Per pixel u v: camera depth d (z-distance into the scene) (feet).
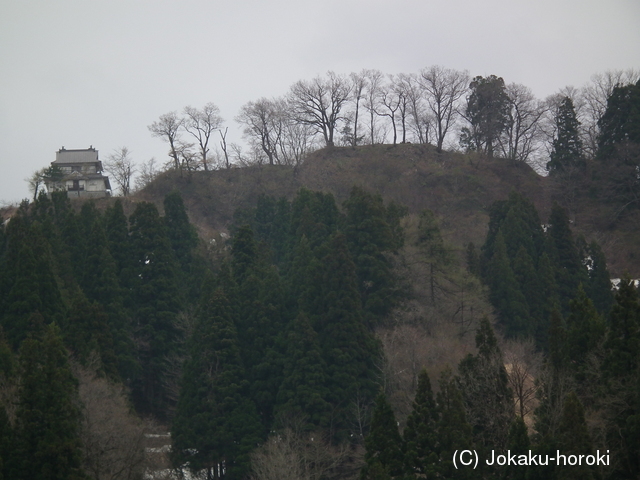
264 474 188.14
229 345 234.58
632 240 389.60
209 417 222.07
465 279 270.46
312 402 218.59
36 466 156.46
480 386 169.48
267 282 251.19
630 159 416.05
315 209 298.76
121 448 184.85
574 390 161.99
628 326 165.27
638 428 145.89
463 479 154.40
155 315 269.23
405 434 164.66
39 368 164.76
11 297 226.17
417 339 236.63
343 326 233.96
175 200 322.55
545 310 285.43
